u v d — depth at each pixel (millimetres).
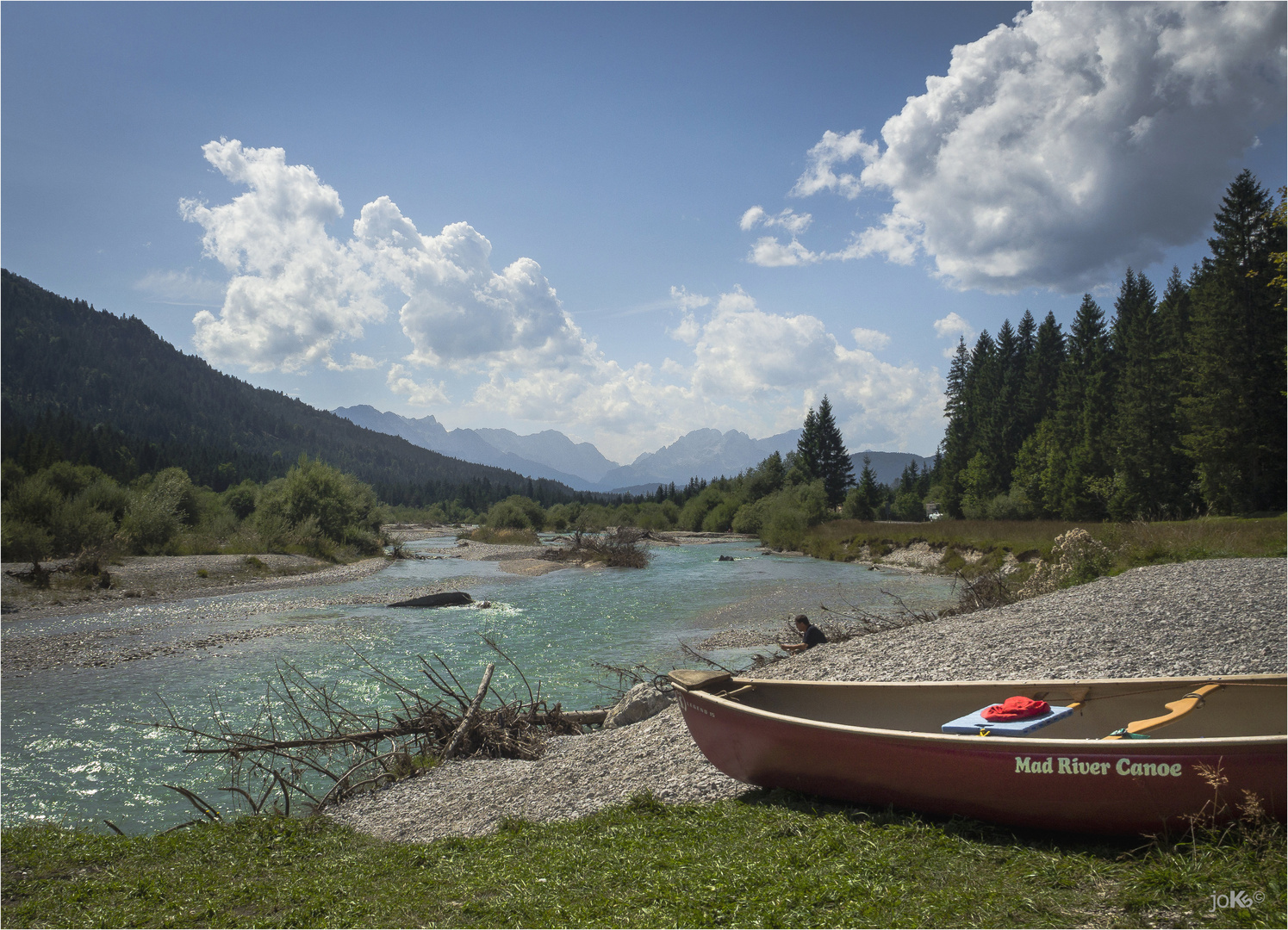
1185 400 41906
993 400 76312
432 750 10742
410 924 4668
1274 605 12023
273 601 27688
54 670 16781
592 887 4898
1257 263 40656
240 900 5625
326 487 50344
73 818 9148
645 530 72062
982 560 32094
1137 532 23750
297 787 9125
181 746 11773
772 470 85188
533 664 16766
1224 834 4176
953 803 5117
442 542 80062
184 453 152125
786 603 25328
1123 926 3551
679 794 6996
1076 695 6148
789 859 4809
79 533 34969
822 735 5625
